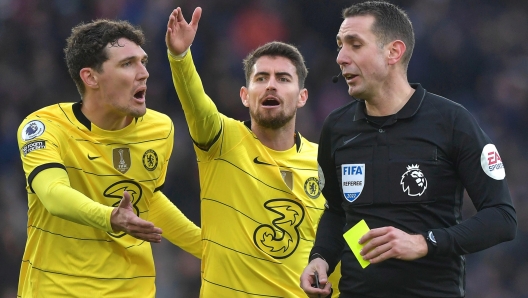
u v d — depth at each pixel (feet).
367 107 48.11
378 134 46.98
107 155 53.67
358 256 45.39
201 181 56.95
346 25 47.52
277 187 56.65
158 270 118.32
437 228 45.50
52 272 52.90
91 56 53.06
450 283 46.21
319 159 50.57
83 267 52.54
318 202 58.29
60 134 52.90
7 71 139.33
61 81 141.38
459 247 43.62
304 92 60.90
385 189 46.16
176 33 51.88
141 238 46.73
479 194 44.98
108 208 47.14
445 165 45.55
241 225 55.26
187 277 119.44
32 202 53.36
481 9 156.87
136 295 54.39
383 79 47.01
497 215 44.19
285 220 56.34
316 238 51.52
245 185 55.88
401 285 45.83
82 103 54.75
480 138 45.32
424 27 152.97
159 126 56.39
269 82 56.85
